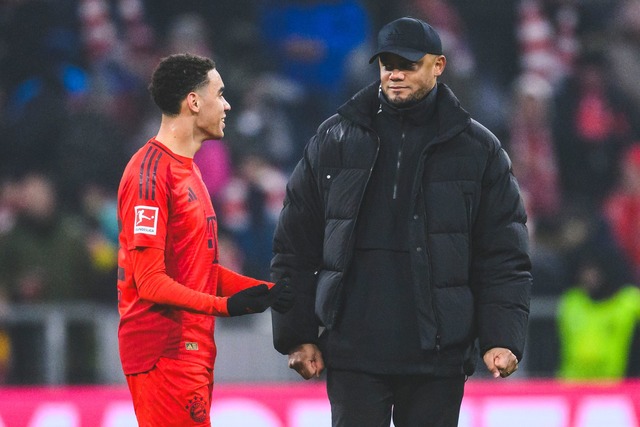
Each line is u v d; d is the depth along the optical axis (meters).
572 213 42.72
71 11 42.97
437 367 16.88
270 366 32.34
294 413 25.88
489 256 17.16
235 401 25.77
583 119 44.75
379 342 16.89
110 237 37.88
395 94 16.88
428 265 16.75
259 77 44.09
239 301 16.14
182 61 16.83
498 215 17.06
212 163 39.38
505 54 47.47
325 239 17.22
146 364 16.48
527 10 46.59
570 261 36.75
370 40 46.03
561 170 44.22
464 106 42.59
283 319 17.53
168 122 16.86
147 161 16.53
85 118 39.31
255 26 46.25
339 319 17.11
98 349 31.77
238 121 41.56
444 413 17.09
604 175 44.25
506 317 16.86
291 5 46.22
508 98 46.06
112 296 35.03
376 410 17.05
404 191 17.02
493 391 26.59
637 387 26.86
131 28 44.19
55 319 31.53
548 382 31.84
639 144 45.19
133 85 42.50
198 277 16.77
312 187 17.56
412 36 16.73
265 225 39.34
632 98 45.91
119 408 25.56
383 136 17.20
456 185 16.89
